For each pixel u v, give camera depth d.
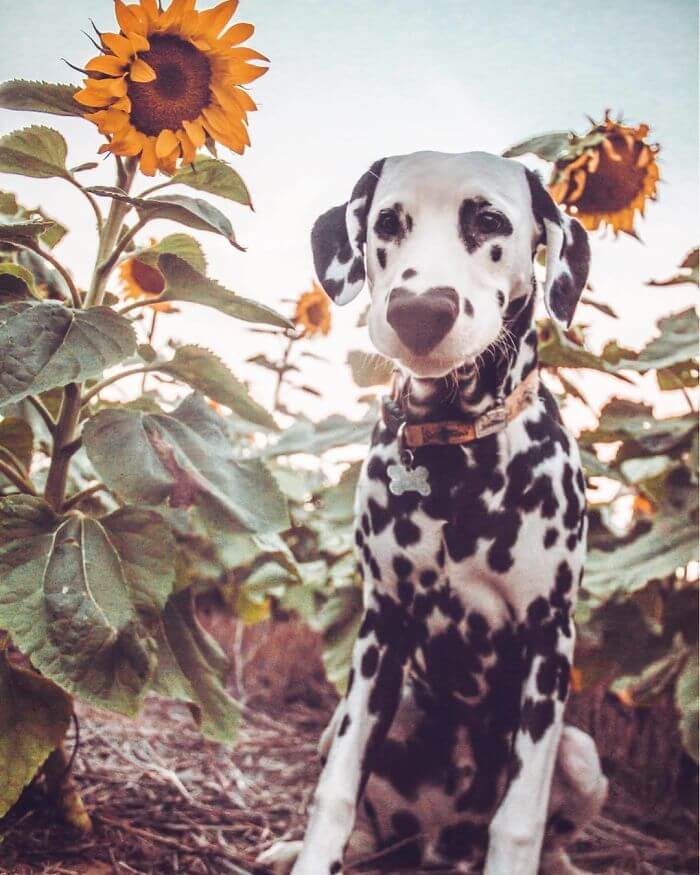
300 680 2.06
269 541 1.29
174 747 1.66
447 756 1.18
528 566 1.08
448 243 1.01
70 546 1.07
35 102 1.09
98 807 1.33
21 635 1.01
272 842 1.33
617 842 1.42
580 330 1.57
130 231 1.14
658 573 1.30
